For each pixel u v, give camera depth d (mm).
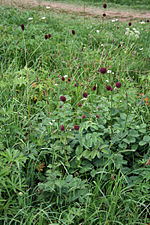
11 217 2166
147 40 6637
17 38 5090
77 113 2980
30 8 9273
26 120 2998
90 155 2652
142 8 12930
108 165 2488
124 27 7801
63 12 9938
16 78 3523
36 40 5039
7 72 3789
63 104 3094
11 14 7098
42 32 5938
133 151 2775
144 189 2396
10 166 2170
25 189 2404
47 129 2854
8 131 2770
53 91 3596
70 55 4508
